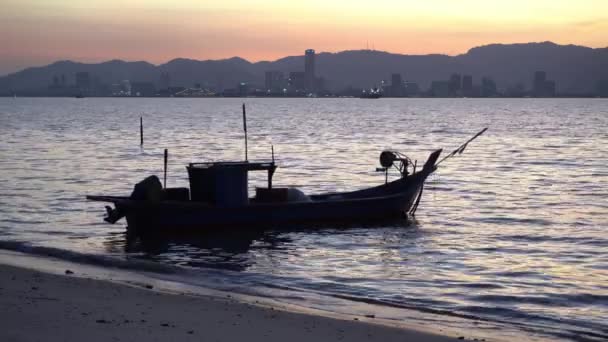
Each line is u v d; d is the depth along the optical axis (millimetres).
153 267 21016
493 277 21125
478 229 29859
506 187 44844
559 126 132625
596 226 30703
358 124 140875
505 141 91625
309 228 29562
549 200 39125
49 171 51562
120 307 14688
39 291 15898
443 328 14961
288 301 17234
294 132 110812
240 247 25750
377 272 21641
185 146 80438
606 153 72438
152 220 27516
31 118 161625
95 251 24797
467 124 142125
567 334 15055
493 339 14211
